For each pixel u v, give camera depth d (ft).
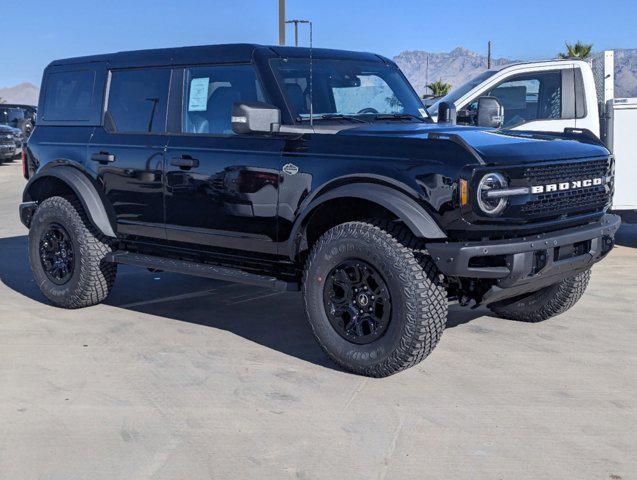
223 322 19.57
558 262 15.14
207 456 11.82
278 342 17.80
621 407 13.75
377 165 14.74
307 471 11.28
